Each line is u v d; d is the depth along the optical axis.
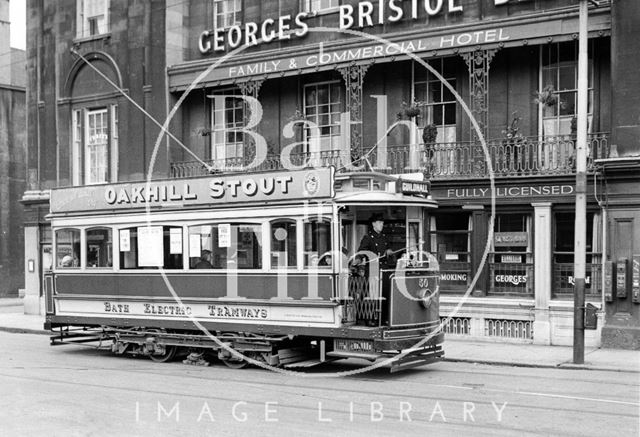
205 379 12.92
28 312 27.22
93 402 10.70
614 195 16.17
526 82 18.17
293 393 11.39
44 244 27.16
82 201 16.61
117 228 15.94
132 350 16.09
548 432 8.66
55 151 26.97
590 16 16.62
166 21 23.84
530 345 17.02
